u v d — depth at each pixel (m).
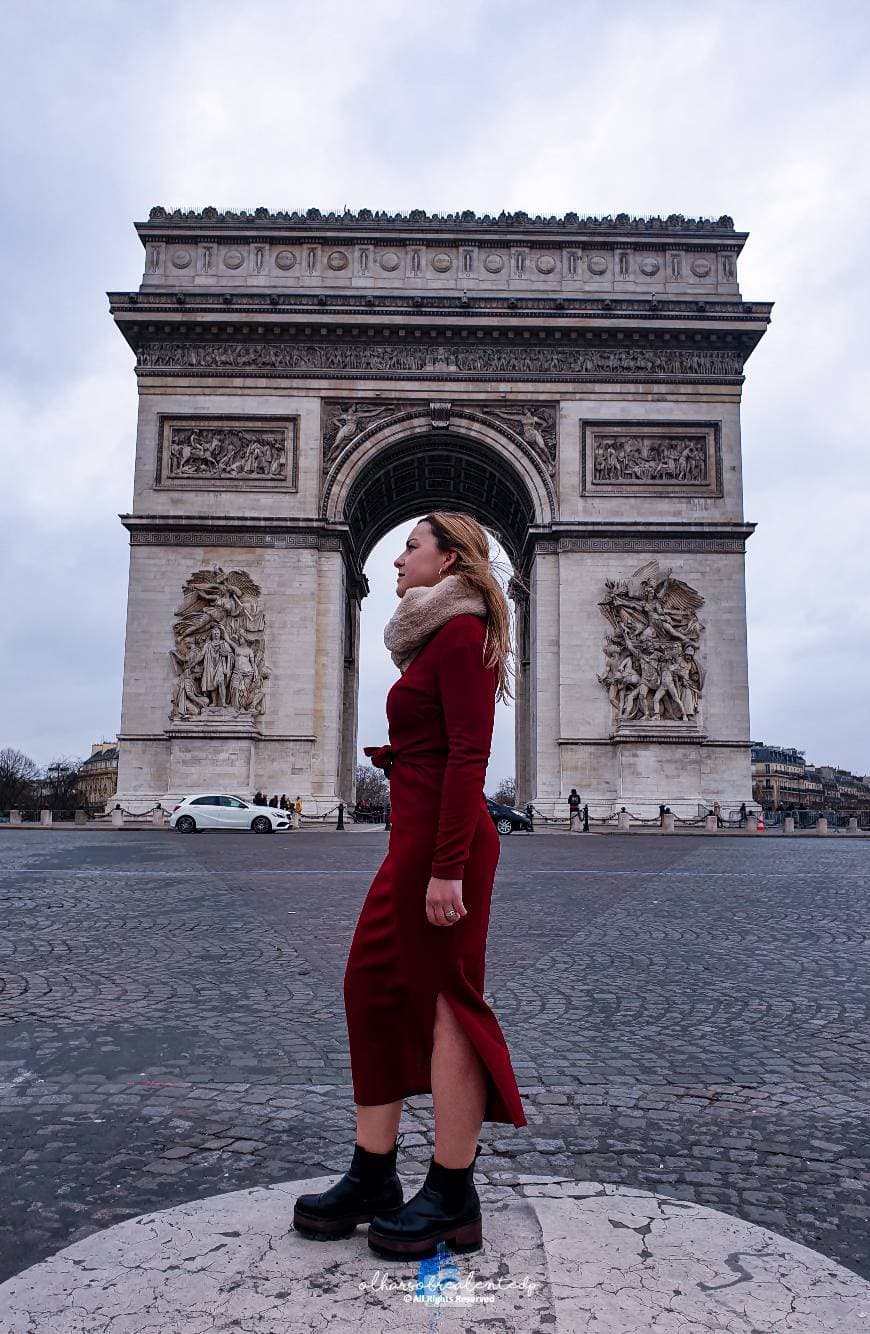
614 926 18.77
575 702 65.25
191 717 63.62
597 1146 7.55
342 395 68.38
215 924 18.38
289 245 69.94
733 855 39.97
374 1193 5.31
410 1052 5.30
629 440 68.44
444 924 5.09
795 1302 4.57
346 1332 4.25
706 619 65.88
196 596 65.12
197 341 68.56
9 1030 10.84
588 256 70.25
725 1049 10.40
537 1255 5.03
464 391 68.56
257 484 67.12
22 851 39.38
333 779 64.31
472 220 70.69
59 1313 4.48
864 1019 11.73
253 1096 8.64
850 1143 7.68
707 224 70.62
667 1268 4.89
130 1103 8.44
